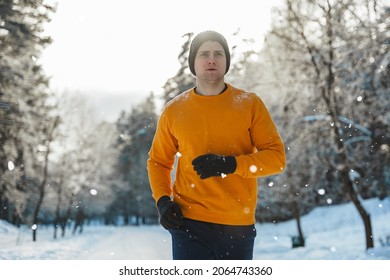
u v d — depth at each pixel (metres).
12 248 14.40
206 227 2.27
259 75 13.42
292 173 14.26
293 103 13.43
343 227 28.48
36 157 23.59
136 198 66.19
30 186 25.69
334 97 12.16
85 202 43.47
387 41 9.77
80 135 33.91
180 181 2.40
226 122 2.35
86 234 40.06
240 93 2.44
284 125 13.68
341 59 11.09
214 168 2.14
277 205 27.36
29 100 20.75
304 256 12.77
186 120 2.38
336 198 16.23
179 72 11.48
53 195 32.59
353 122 12.64
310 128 13.07
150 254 13.27
